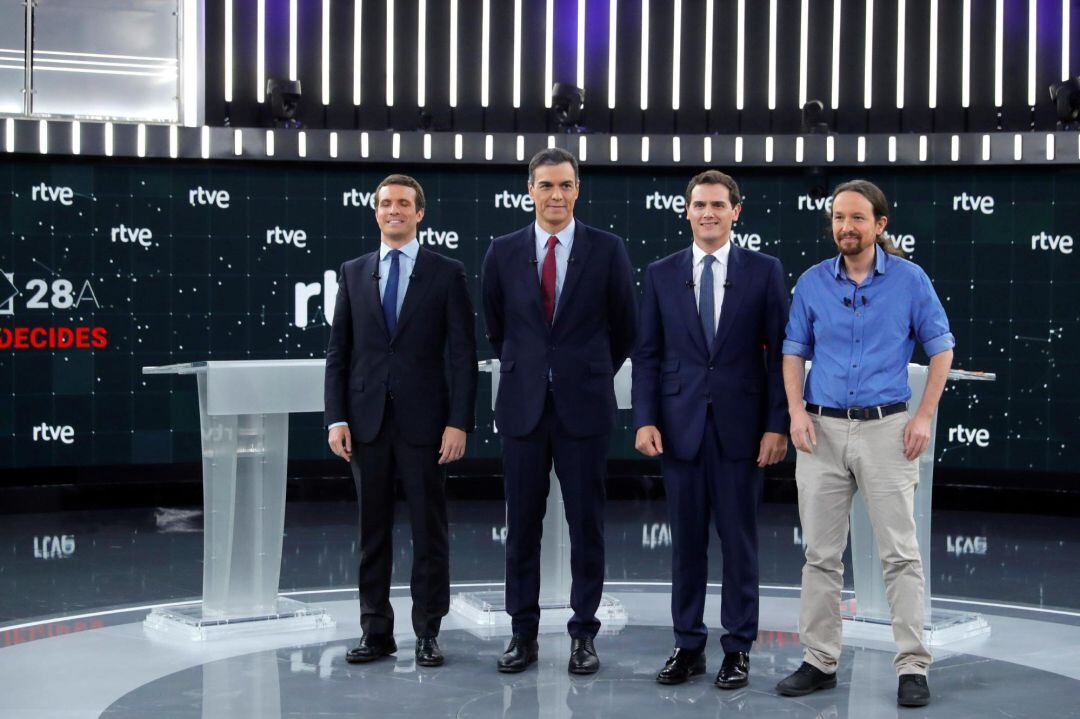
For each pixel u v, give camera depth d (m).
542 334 3.90
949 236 8.11
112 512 7.92
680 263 3.90
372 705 3.56
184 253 8.17
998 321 8.05
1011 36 8.59
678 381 3.83
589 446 3.89
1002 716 3.48
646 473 8.56
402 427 4.01
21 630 4.63
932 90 8.73
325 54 8.77
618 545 6.73
